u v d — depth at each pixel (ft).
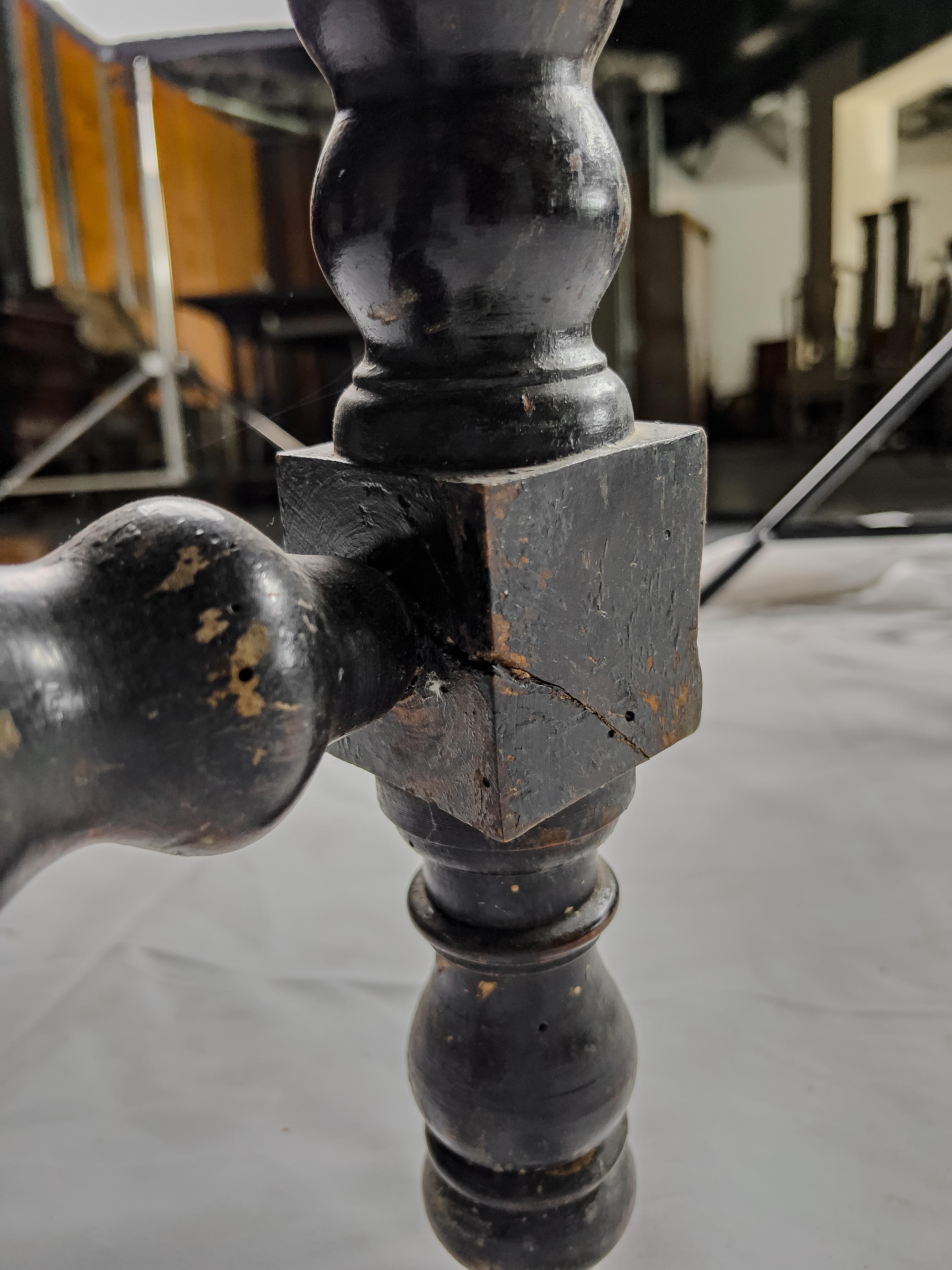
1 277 9.36
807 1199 2.53
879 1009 3.15
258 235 13.35
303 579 1.28
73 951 3.69
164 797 1.14
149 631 1.09
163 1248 2.48
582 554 1.46
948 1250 2.37
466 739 1.48
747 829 4.13
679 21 7.14
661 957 3.43
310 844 4.34
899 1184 2.56
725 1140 2.72
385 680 1.40
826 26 7.47
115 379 9.73
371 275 1.40
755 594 7.05
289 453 1.63
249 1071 3.07
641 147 8.38
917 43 7.45
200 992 3.43
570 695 1.51
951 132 8.18
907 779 4.42
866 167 8.46
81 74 11.67
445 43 1.27
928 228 8.61
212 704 1.12
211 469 9.59
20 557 8.07
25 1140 2.84
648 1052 3.03
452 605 1.41
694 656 1.76
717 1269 2.35
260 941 3.70
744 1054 3.01
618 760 1.65
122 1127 2.88
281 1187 2.66
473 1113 1.81
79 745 1.05
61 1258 2.46
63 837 1.07
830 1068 2.94
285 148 12.91
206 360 13.30
